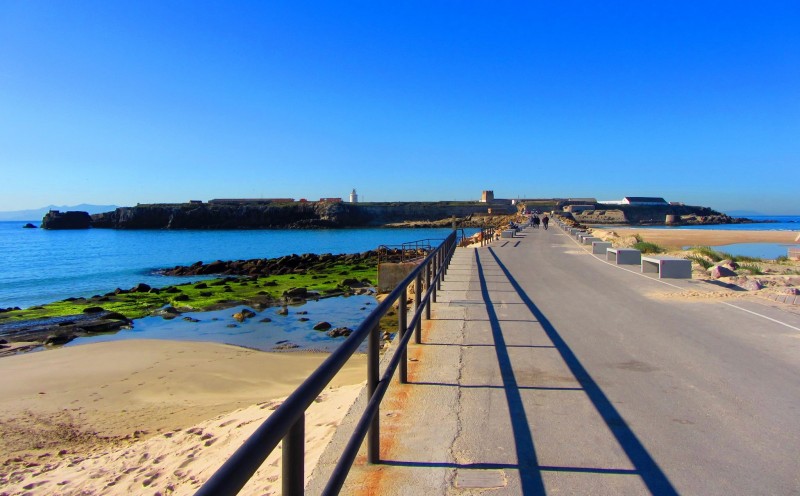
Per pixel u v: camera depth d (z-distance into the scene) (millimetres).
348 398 7527
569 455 4355
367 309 23734
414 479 3928
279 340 17953
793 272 22922
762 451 4457
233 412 9727
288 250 80875
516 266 20719
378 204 192250
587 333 8938
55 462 8516
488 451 4418
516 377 6465
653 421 5098
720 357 7445
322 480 3889
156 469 7273
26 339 19203
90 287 37906
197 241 104938
